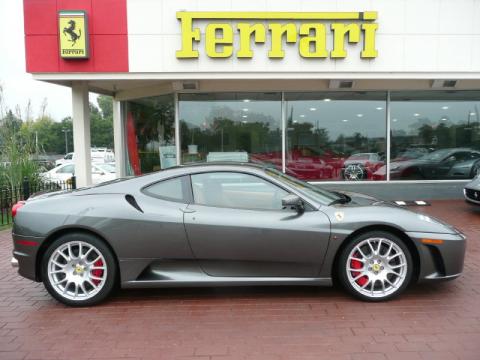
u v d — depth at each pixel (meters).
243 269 3.98
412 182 10.65
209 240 3.92
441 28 8.83
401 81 10.20
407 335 3.30
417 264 4.06
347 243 3.97
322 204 4.07
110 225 3.91
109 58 8.62
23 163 10.45
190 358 2.99
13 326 3.58
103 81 9.40
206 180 4.14
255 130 10.53
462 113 10.77
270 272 3.98
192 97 10.41
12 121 11.30
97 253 3.95
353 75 8.82
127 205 3.99
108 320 3.67
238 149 10.55
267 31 8.65
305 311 3.79
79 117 9.53
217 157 10.52
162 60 8.66
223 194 4.10
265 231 3.90
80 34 8.41
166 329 3.47
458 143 10.80
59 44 8.43
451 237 3.98
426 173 10.76
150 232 3.92
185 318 3.69
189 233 3.92
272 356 3.00
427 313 3.71
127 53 8.62
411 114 10.66
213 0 8.61
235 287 4.45
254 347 3.14
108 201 4.02
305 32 8.58
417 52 8.84
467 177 10.84
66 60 8.56
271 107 10.52
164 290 4.40
